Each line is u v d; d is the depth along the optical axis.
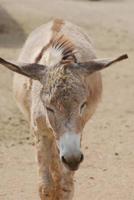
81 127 9.67
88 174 15.54
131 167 16.06
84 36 13.38
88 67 9.84
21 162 16.36
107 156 16.89
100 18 40.22
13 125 19.44
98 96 12.43
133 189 14.57
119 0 48.97
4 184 14.84
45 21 37.59
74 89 9.46
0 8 40.25
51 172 11.45
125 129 19.36
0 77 25.39
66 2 46.19
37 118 11.00
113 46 32.47
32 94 11.27
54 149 11.30
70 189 11.26
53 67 9.91
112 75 26.53
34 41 12.82
